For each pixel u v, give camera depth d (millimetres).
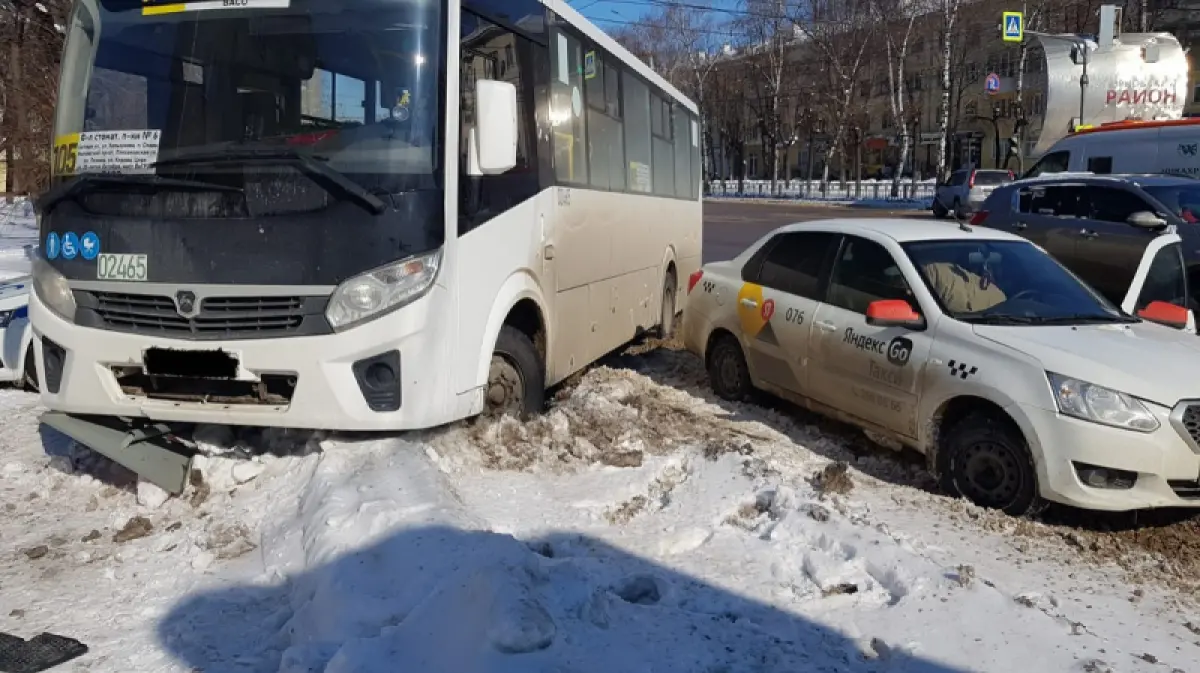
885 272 6488
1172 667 3670
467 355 5234
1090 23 40406
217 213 4871
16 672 3492
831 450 6664
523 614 3262
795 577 4328
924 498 5633
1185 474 4965
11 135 16031
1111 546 5047
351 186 4742
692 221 12422
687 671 3252
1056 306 6078
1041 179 12445
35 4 15586
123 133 5141
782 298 7285
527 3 6340
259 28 5125
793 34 50500
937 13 42719
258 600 4125
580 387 7785
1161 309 6566
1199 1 44250
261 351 4785
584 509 5055
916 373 5883
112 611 4055
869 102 53719
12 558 4625
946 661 3578
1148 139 15289
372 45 5039
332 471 4949
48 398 5324
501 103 5203
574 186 7191
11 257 15266
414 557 3971
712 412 7633
